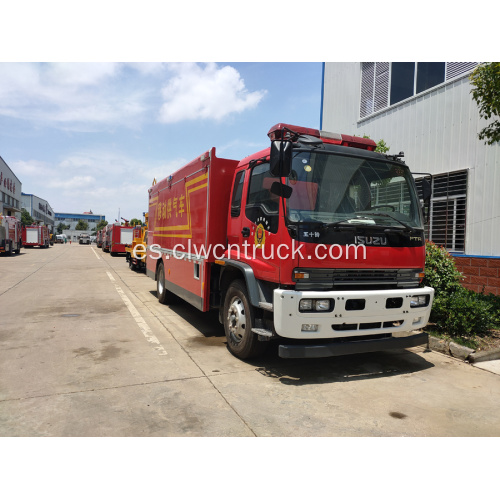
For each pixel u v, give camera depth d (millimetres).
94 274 15805
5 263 20906
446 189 9102
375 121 11266
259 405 3742
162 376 4461
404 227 4641
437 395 4070
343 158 4590
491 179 8078
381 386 4289
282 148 4008
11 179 64125
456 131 8812
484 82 5469
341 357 5273
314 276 4176
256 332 4461
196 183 6363
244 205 5168
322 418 3510
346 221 4363
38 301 9289
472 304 5738
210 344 5797
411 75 10086
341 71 12836
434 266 6375
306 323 4090
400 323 4699
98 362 4918
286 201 4172
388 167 4844
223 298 5676
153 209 10008
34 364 4820
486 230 8164
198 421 3398
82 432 3182
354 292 4219
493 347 5363
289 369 4770
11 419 3385
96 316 7652
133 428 3258
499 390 4227
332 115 13258
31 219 76188
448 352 5441
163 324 7031
